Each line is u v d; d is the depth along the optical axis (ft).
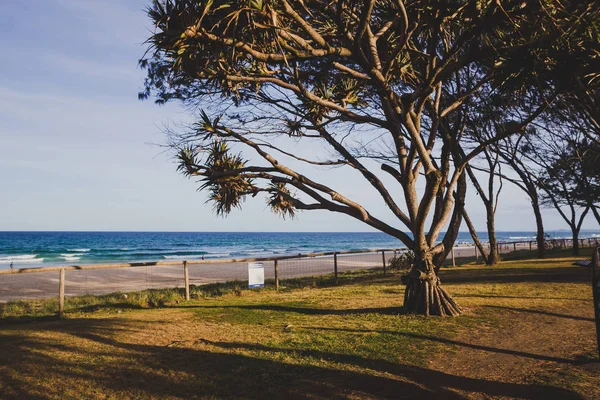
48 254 178.40
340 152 32.73
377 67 25.12
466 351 20.84
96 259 157.69
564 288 40.34
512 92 28.37
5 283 70.18
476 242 75.56
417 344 22.07
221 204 32.17
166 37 21.29
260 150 30.35
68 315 32.76
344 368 18.33
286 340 23.22
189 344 22.71
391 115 30.27
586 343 21.72
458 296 37.09
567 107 44.47
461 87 39.60
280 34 22.08
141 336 24.71
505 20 22.11
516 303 33.24
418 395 15.35
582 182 86.63
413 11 24.93
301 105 31.89
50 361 19.79
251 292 45.47
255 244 306.35
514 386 15.99
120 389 16.37
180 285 65.00
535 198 84.89
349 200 30.73
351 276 64.28
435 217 32.14
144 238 396.57
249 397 15.43
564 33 21.74
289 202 34.71
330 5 26.27
